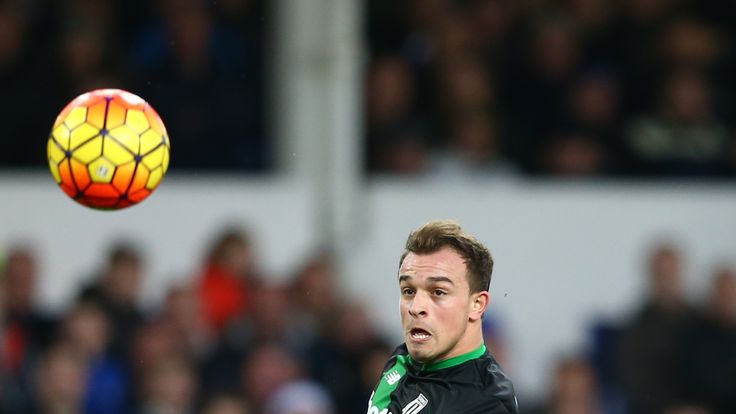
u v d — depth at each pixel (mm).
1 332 36344
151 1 41719
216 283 38000
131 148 19000
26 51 40438
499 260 41219
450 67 42781
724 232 42188
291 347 37688
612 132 43156
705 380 39500
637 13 44406
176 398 36281
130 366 36719
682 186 42656
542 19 43594
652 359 39844
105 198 19141
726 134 43750
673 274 40344
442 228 18547
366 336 38156
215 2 38625
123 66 40875
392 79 42031
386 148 41781
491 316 40844
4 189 39125
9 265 37812
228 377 37031
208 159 40625
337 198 40281
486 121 42406
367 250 40438
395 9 44281
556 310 41312
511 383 18781
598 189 42031
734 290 39812
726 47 45156
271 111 41812
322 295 38188
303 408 36406
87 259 39219
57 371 35875
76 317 36500
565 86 43156
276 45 41906
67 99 40375
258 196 40219
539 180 42312
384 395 19188
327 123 40344
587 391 38969
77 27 40812
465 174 41781
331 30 40344
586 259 41594
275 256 40062
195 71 40812
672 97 43469
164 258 39500
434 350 18266
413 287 18391
